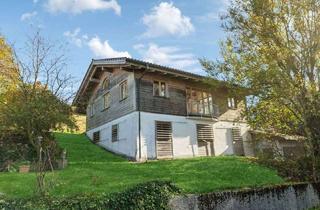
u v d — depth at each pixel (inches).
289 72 518.6
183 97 872.9
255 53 519.2
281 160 557.9
